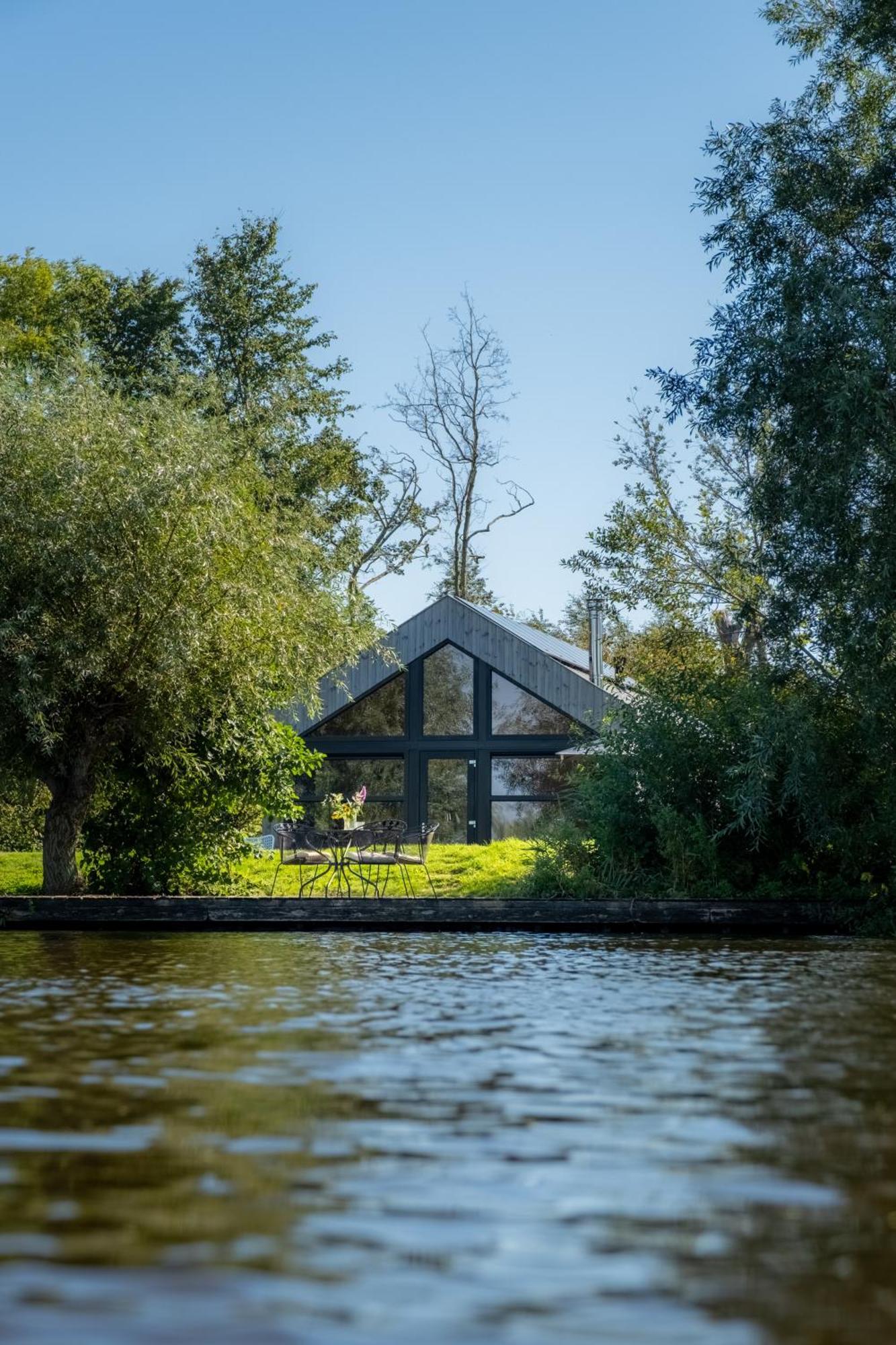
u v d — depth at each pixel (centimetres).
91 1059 794
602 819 2050
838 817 1947
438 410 4928
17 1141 584
